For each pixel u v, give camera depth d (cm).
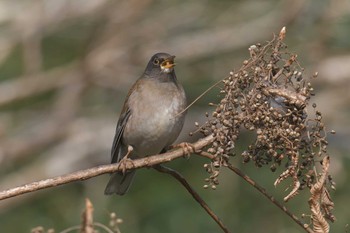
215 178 688
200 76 1773
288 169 653
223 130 679
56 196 1593
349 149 1712
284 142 656
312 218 648
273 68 675
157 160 762
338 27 1786
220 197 1459
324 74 1805
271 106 668
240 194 1459
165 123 937
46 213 1560
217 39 1834
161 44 1847
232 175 1470
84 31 1838
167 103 938
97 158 1823
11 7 1803
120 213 1448
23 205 1600
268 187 1441
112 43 1825
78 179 727
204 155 761
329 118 1780
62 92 1839
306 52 1803
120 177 942
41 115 1866
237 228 1418
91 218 591
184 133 1694
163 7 1873
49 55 1842
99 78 1823
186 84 1745
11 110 1852
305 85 670
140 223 1442
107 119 1845
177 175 745
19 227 1548
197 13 1881
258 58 672
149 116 938
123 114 962
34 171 1781
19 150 1794
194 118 1702
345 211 1404
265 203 1436
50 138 1814
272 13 1842
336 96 1817
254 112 664
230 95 675
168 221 1431
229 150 683
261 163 675
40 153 1825
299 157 680
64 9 1803
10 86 1772
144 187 1491
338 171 1518
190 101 1719
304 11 1764
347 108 1811
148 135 943
